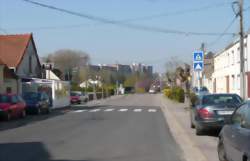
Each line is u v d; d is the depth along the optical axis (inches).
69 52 3973.9
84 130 791.1
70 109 1652.3
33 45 1977.1
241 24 1026.1
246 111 381.1
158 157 487.5
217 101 700.0
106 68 4968.0
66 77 3193.9
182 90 2079.2
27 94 1360.7
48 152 519.8
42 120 1079.0
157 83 5354.3
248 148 329.7
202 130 701.3
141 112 1408.7
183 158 482.9
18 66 1750.7
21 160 463.8
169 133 743.7
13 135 720.3
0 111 1045.2
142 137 680.4
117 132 754.8
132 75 5580.7
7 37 1918.1
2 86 1464.1
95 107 1798.7
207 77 2699.3
